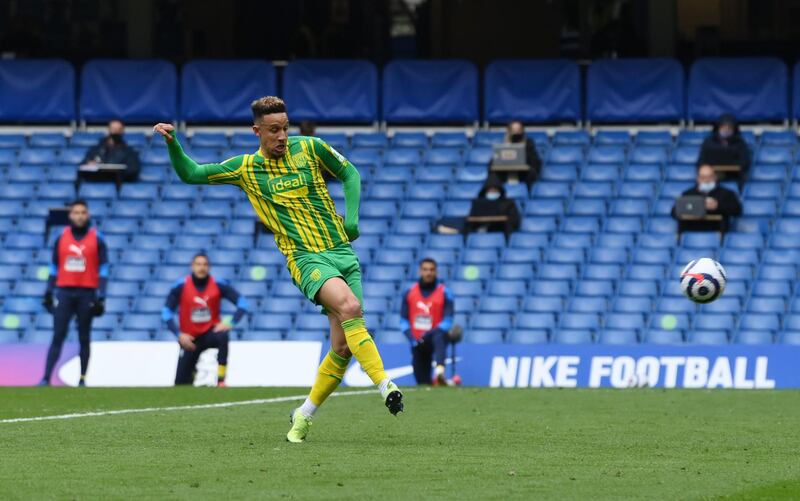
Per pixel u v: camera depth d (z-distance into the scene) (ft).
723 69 260.21
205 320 180.45
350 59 279.08
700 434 96.02
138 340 218.38
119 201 250.16
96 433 94.73
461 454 80.94
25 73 271.08
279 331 216.95
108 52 285.02
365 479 68.49
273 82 269.23
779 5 273.13
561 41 278.87
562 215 237.25
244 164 88.89
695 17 275.59
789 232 230.89
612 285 218.38
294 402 129.70
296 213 88.63
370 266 226.38
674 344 185.06
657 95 260.62
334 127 274.98
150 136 268.62
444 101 265.13
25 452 81.61
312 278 87.20
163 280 229.45
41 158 264.93
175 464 74.95
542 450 83.87
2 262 234.58
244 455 79.77
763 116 258.78
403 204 244.63
